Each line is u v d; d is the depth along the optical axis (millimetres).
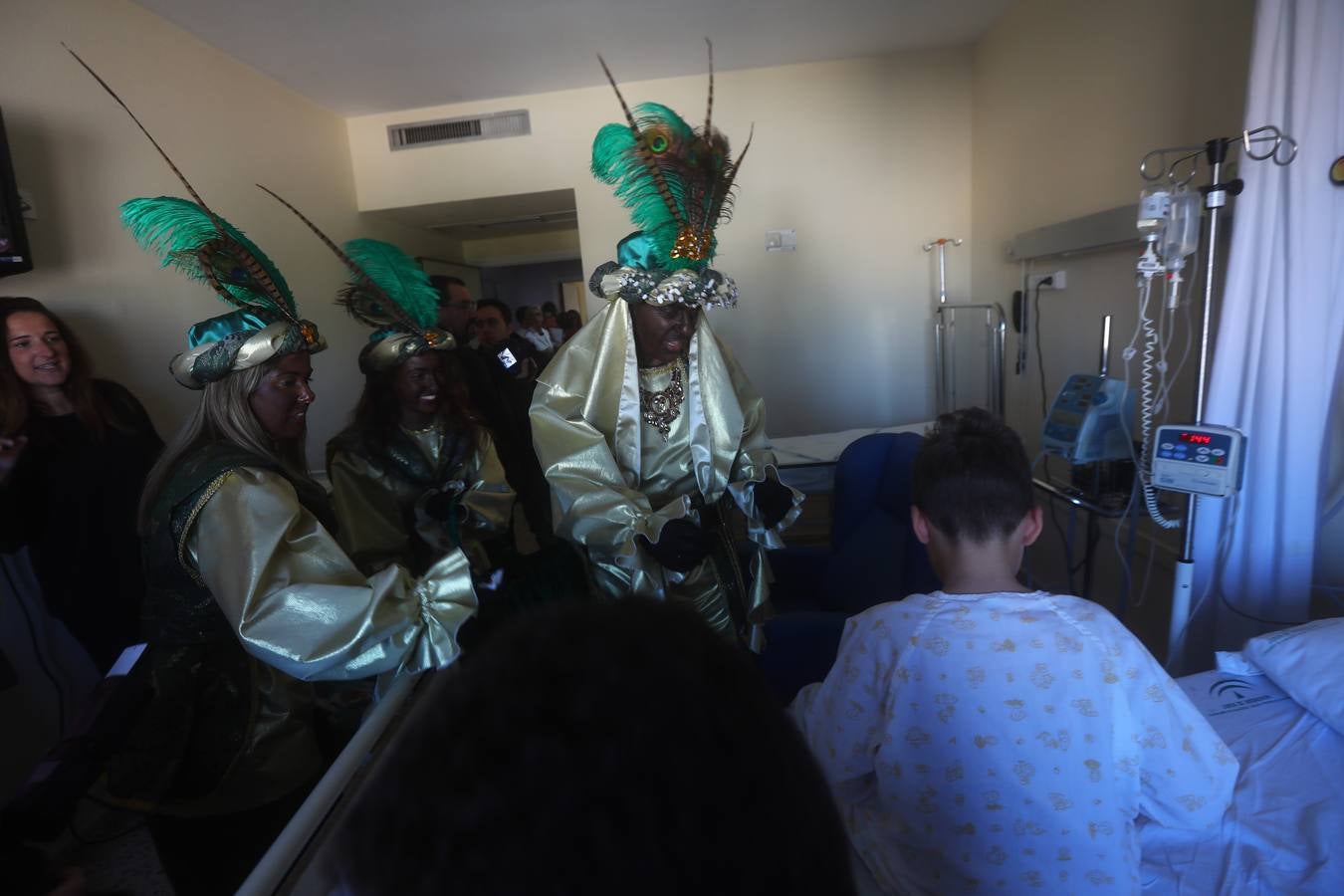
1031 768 787
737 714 245
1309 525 1455
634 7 2816
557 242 5566
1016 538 890
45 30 2094
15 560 1823
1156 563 2109
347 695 1134
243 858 1013
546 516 1918
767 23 3080
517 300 7629
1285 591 1486
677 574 1208
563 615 268
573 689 226
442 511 1344
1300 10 1297
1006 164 3238
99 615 1735
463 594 945
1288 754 1050
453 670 263
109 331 2246
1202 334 1389
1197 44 1937
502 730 219
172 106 2568
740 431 1351
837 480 2023
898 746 828
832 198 3734
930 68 3604
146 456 1827
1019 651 796
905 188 3703
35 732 1837
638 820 207
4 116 1968
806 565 2096
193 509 882
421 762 224
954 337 3758
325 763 1088
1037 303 2955
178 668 950
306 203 3395
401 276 1366
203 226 999
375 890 219
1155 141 2137
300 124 3383
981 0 3014
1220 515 1568
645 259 1233
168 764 933
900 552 1779
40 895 632
